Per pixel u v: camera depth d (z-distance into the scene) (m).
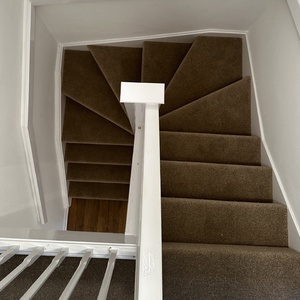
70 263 1.26
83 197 2.97
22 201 1.53
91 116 2.65
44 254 1.05
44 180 2.01
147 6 1.90
